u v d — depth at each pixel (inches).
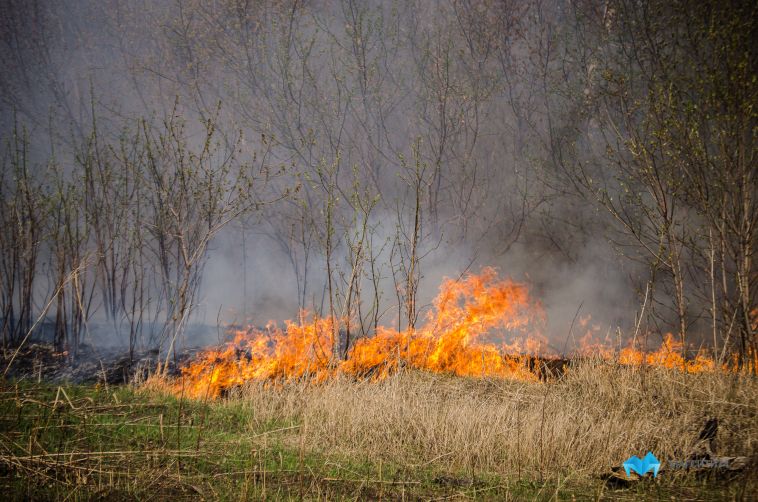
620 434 349.7
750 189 574.9
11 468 257.1
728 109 569.0
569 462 331.3
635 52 800.9
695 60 676.7
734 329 556.1
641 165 628.1
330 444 355.9
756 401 394.3
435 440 358.9
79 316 612.1
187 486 268.8
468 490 294.7
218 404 417.7
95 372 552.7
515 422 372.5
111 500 246.4
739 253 556.7
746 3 613.0
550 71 949.2
